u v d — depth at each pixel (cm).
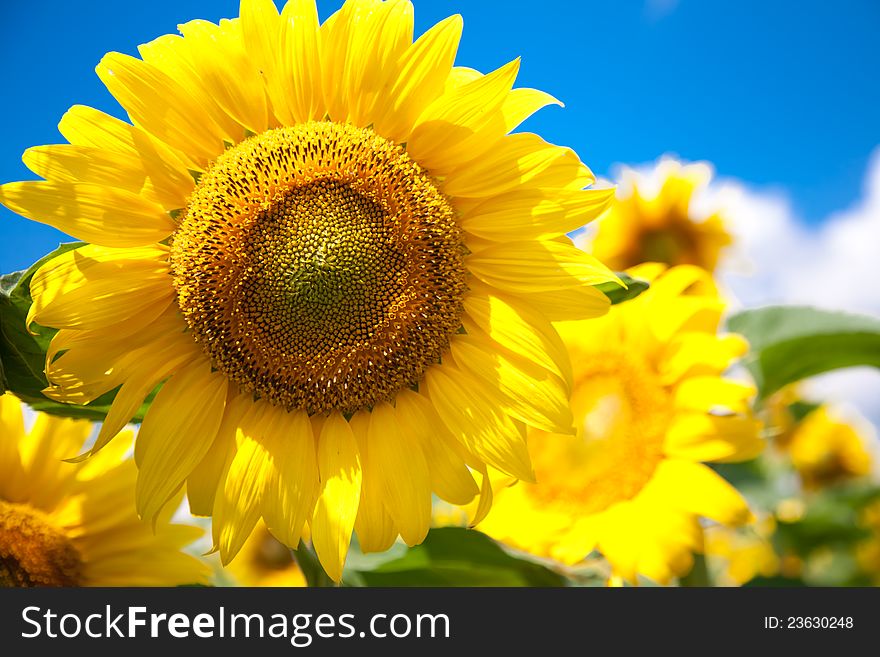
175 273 39
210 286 39
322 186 40
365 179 40
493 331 39
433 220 40
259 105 39
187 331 40
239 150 40
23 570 43
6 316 39
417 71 39
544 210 39
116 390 41
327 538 37
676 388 52
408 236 40
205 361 40
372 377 40
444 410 39
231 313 40
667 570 48
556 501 53
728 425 50
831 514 69
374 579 48
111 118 38
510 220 39
